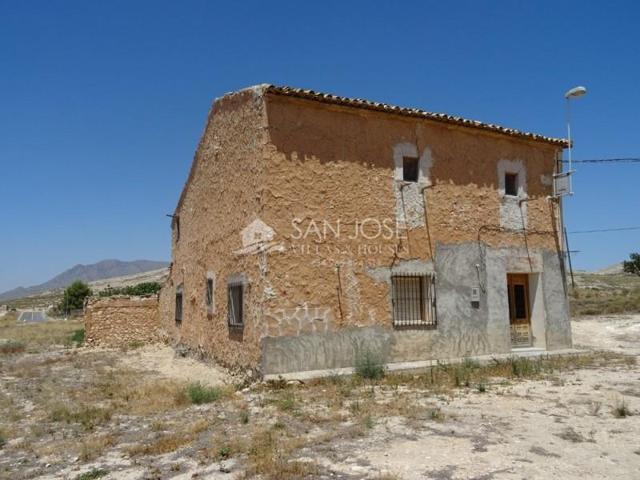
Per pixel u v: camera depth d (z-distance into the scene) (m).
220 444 6.59
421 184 12.72
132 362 16.78
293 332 10.80
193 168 17.25
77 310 56.25
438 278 12.69
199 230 16.28
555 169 15.08
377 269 11.90
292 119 11.27
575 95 14.56
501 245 13.82
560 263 14.84
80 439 7.44
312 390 9.74
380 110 12.10
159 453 6.52
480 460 5.69
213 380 12.20
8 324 44.56
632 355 14.24
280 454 6.03
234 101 12.78
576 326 22.31
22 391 11.70
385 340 11.81
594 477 5.20
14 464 6.49
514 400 8.56
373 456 5.88
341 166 11.70
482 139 13.83
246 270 11.61
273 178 10.93
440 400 8.66
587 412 7.72
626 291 40.88
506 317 13.61
